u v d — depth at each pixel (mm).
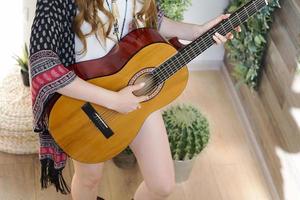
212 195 2555
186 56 1834
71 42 1695
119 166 2607
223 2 2945
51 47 1593
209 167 2674
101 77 1768
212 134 2846
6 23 3094
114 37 1783
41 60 1586
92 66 1772
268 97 2629
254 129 2807
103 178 2562
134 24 1819
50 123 1756
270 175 2604
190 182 2592
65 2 1604
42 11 1583
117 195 2514
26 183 2521
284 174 2461
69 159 2627
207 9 2967
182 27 1977
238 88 3010
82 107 1752
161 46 1813
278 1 2451
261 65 2715
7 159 2613
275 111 2541
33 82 1623
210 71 3256
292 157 2373
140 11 1781
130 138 1843
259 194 2584
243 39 2738
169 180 1874
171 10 2598
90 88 1678
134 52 1797
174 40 1936
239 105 2980
